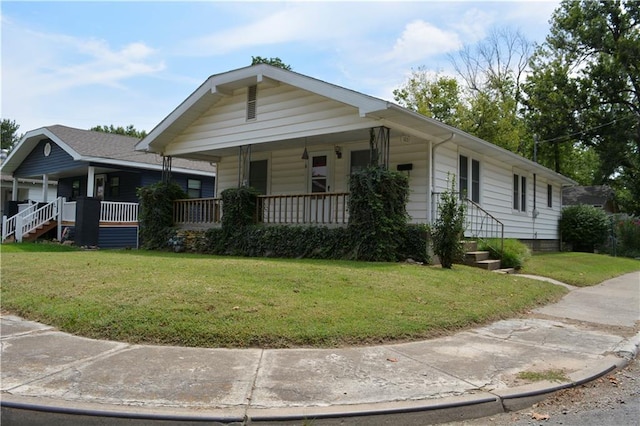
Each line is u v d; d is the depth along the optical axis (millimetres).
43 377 3691
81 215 16828
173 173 21188
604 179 34562
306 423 3045
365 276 7422
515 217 17031
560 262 14109
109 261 9008
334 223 10953
